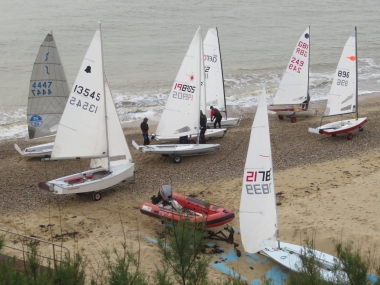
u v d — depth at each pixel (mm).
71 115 17844
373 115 29859
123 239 15062
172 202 15922
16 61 43000
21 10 64125
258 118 12695
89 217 16734
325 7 74688
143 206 15930
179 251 9391
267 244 13695
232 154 23250
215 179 20203
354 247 13898
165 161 22547
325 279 9703
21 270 10469
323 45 53000
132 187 19453
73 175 18594
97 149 18484
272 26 61094
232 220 16406
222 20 63344
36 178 20656
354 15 69438
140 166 21953
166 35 54656
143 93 36812
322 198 17750
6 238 14922
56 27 55844
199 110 22234
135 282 9070
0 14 61438
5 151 24734
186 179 20234
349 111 25516
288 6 74312
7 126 29562
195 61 21625
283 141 24938
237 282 10109
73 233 15500
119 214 17047
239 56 47719
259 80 40812
